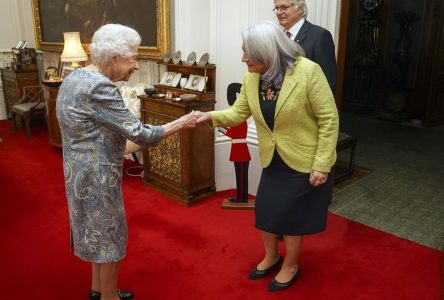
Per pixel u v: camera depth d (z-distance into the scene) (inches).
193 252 114.9
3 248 117.3
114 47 69.6
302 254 113.8
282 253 114.2
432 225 133.2
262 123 86.4
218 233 125.7
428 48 275.6
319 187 87.9
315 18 128.8
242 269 106.4
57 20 236.1
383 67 301.0
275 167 89.1
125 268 106.7
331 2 129.0
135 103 173.2
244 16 142.1
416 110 290.0
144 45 178.4
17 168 187.9
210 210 142.3
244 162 139.5
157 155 155.3
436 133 263.7
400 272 105.0
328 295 95.3
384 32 294.7
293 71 80.2
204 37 150.8
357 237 124.0
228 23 144.6
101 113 69.8
